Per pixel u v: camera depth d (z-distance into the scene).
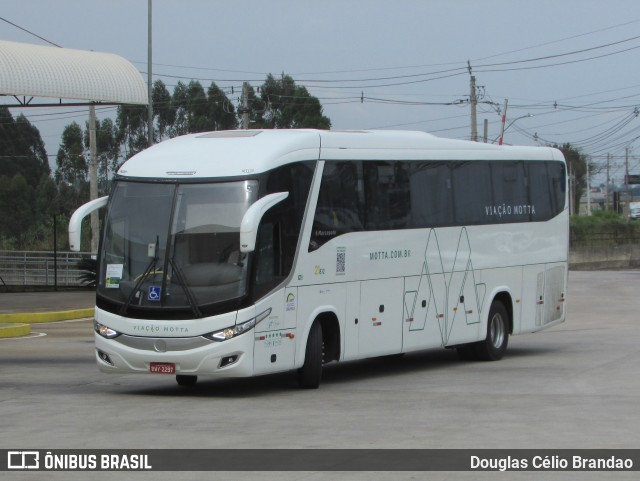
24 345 21.86
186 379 15.58
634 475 8.98
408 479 8.87
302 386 15.11
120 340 14.02
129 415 12.61
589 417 12.13
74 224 14.61
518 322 19.75
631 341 22.36
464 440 10.66
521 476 8.95
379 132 16.73
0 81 30.72
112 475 9.15
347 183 15.62
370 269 16.03
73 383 15.96
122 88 34.09
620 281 48.44
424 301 17.23
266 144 14.55
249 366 13.70
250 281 13.72
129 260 14.10
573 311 32.12
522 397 13.93
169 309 13.73
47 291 38.31
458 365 18.48
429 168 17.42
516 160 19.70
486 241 18.78
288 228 14.40
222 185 13.97
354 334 15.73
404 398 13.98
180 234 13.91
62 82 32.25
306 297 14.73
